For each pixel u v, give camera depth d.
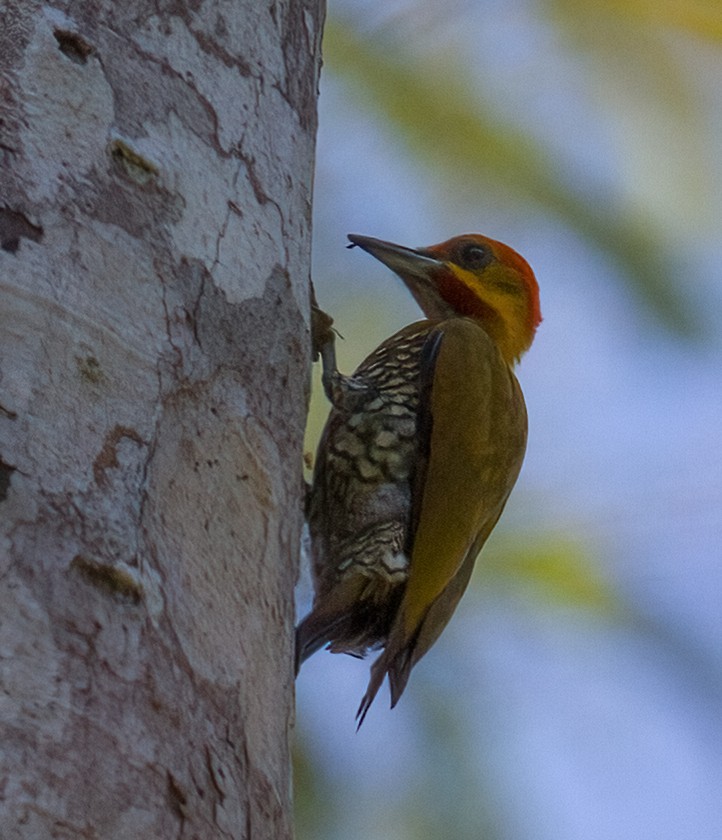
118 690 4.76
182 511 5.55
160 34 6.52
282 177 6.98
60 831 4.34
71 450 5.13
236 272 6.36
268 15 7.28
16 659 4.55
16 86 5.83
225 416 6.00
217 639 5.43
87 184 5.80
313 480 10.05
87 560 4.91
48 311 5.32
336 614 9.47
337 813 10.34
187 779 4.87
